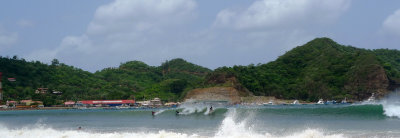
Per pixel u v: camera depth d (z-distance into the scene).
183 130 46.50
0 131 44.09
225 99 171.88
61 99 192.75
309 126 49.00
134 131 47.12
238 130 43.56
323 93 192.38
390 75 189.88
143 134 38.00
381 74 183.38
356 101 182.75
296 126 49.56
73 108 173.75
